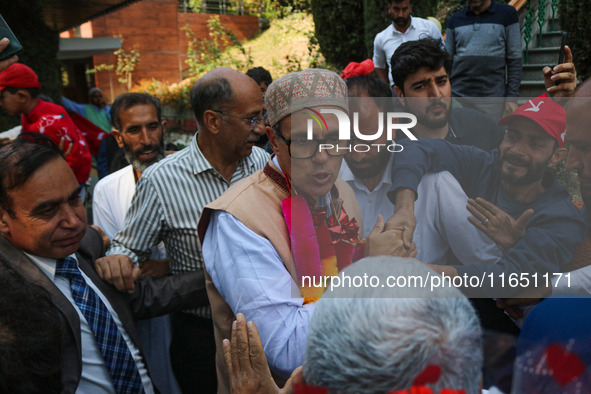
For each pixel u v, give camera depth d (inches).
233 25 573.3
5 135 139.1
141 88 473.7
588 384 27.4
